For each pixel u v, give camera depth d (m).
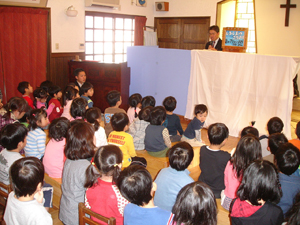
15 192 1.35
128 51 5.40
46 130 3.44
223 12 6.61
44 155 2.28
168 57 4.82
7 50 4.75
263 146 2.47
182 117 5.09
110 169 1.50
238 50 3.99
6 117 2.72
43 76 5.32
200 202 1.11
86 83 3.93
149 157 2.64
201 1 6.70
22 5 4.79
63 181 1.81
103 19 6.30
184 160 1.65
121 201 1.53
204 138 4.14
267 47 6.43
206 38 6.81
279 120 2.61
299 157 1.69
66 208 1.77
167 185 1.69
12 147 1.95
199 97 4.43
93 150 1.82
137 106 3.60
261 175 1.34
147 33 7.29
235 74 3.98
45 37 5.22
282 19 6.11
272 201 1.50
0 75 4.75
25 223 1.35
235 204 1.50
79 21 5.75
